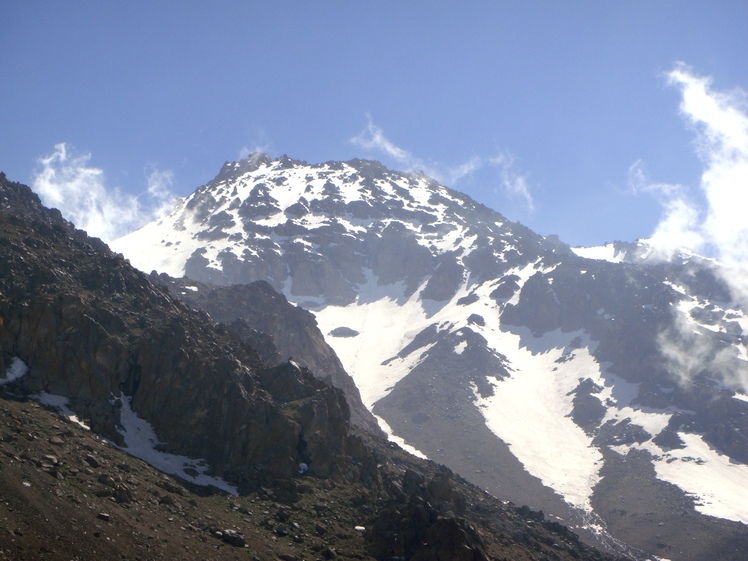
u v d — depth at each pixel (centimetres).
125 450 8688
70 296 9412
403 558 8181
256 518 8350
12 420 8000
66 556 6338
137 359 9506
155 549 6956
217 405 9450
